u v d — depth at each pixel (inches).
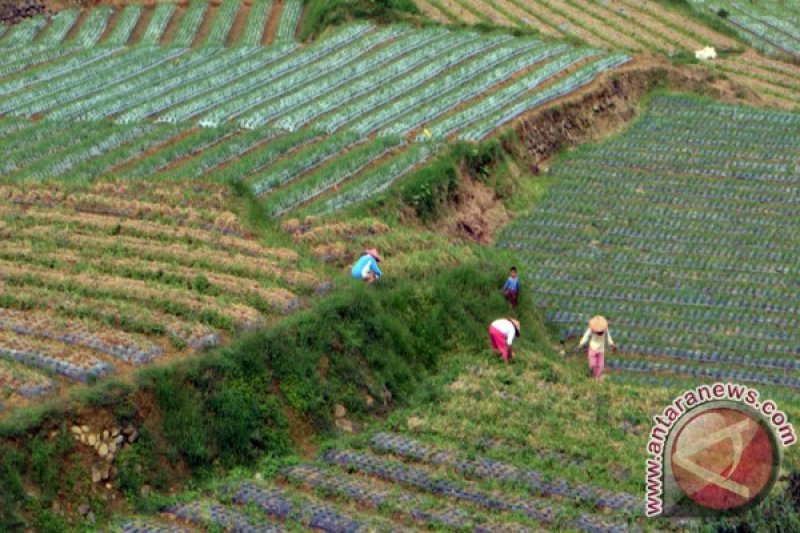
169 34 5797.2
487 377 2918.3
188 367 2482.8
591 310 3553.2
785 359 3287.4
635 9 6407.5
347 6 5890.8
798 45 6092.5
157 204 3398.1
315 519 2191.2
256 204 3503.9
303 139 4185.5
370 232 3479.3
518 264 3511.3
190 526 2218.3
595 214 4192.9
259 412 2539.4
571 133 4790.8
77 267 2965.1
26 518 2123.5
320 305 2834.6
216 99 4702.3
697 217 4158.5
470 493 2319.1
